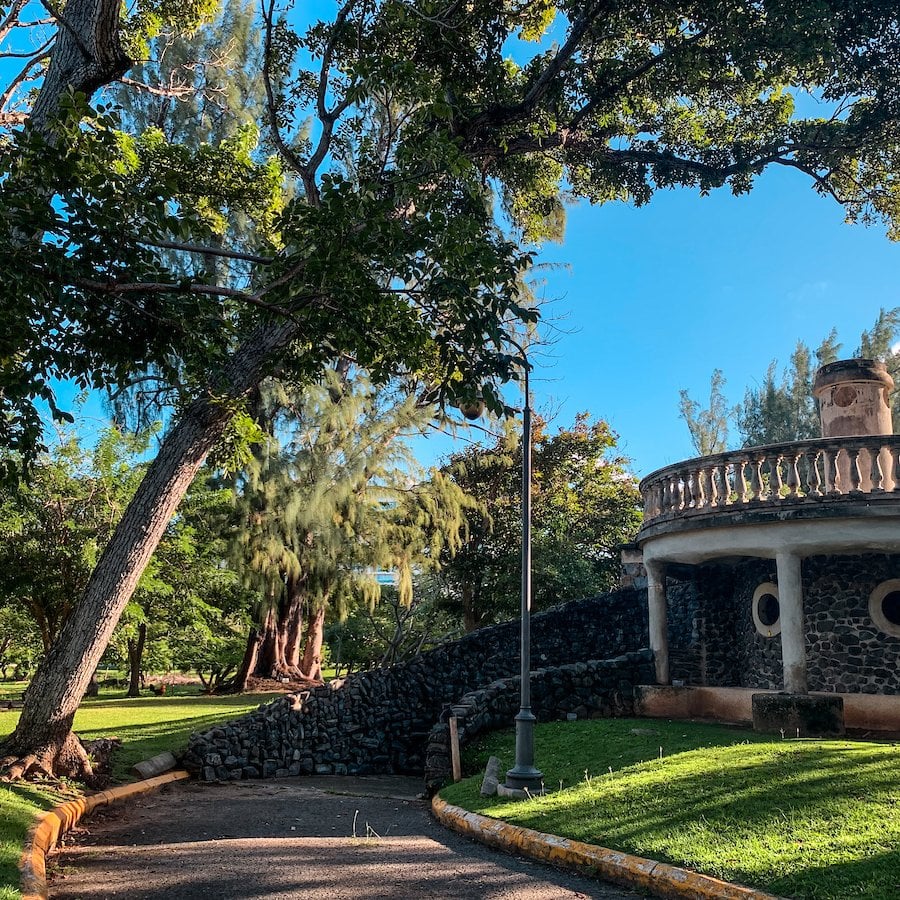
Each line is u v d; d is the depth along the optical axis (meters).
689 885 5.57
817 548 12.21
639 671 14.92
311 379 11.68
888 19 13.34
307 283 7.83
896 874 5.11
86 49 9.34
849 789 7.14
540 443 27.78
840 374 14.85
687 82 14.66
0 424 7.42
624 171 17.20
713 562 15.00
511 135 14.16
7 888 5.45
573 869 6.73
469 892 6.12
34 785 9.32
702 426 34.28
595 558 27.30
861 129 15.02
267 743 14.37
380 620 29.64
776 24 12.59
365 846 8.00
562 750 11.45
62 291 6.19
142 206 6.61
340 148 13.34
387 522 21.86
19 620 23.27
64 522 16.94
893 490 11.73
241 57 20.44
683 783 8.06
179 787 12.54
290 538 21.06
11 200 5.95
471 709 12.98
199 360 8.20
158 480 10.88
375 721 15.45
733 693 13.61
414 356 8.62
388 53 12.20
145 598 18.69
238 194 11.34
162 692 27.69
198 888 6.34
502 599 24.61
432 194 8.62
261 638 25.17
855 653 12.66
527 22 14.75
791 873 5.38
